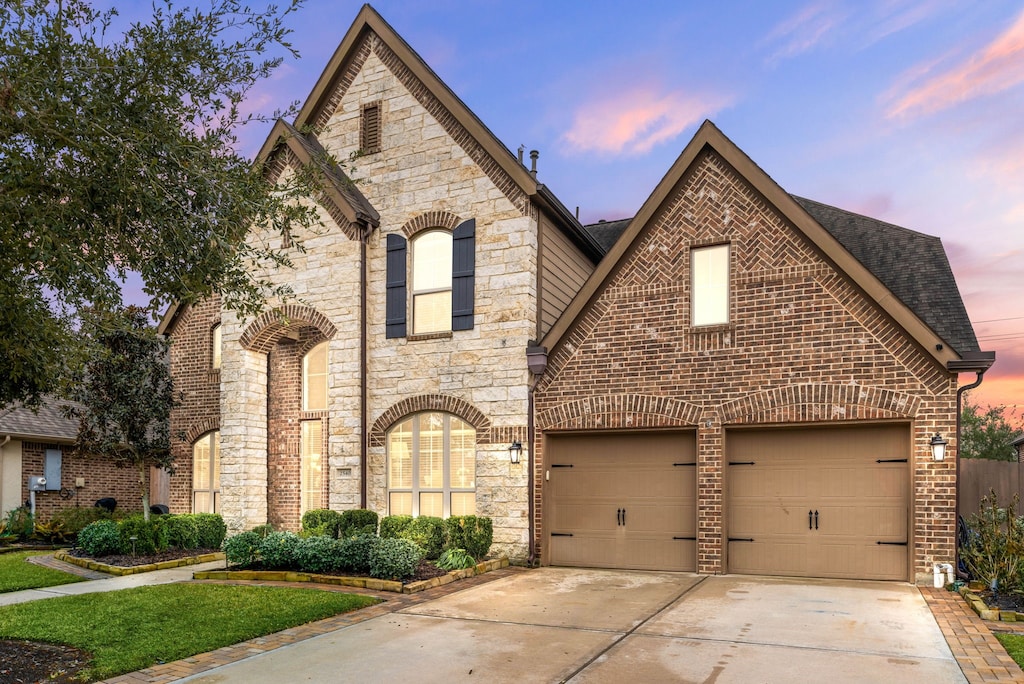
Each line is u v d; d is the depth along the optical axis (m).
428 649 7.55
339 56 16.30
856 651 7.43
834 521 12.05
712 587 11.22
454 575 11.80
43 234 6.60
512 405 13.95
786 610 9.47
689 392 12.90
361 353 15.29
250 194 8.34
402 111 15.70
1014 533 10.28
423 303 15.20
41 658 7.11
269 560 12.02
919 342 11.35
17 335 6.98
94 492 22.20
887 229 16.41
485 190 14.66
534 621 8.88
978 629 8.34
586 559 13.55
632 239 13.43
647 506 13.27
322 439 16.91
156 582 11.56
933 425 11.31
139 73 7.38
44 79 6.53
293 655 7.32
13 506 19.78
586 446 13.81
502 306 14.25
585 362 13.70
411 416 15.02
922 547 11.27
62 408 16.25
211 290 8.31
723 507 12.52
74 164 7.16
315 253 16.00
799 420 12.13
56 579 11.80
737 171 12.88
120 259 7.86
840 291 12.05
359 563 11.48
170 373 19.30
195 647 7.48
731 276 12.84
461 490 14.45
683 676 6.62
